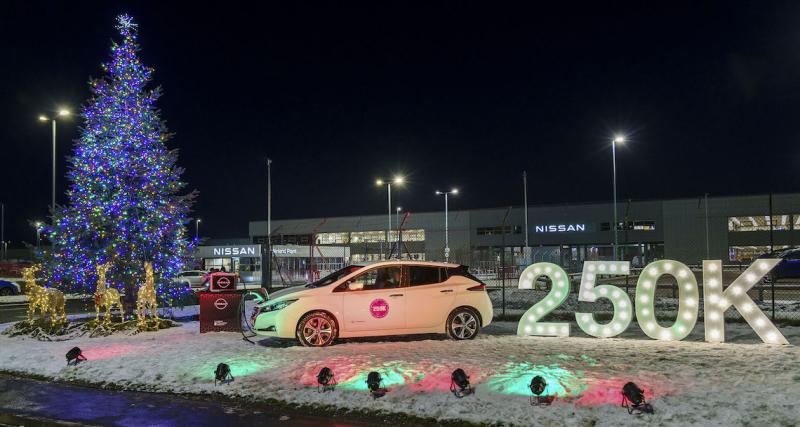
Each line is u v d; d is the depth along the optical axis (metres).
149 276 16.12
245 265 48.62
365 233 79.19
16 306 27.30
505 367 9.29
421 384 8.53
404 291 12.59
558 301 13.29
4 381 10.45
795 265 28.78
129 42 18.12
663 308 18.14
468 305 12.85
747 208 63.72
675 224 66.19
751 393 7.58
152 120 18.22
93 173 17.30
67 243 17.12
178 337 14.27
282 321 12.10
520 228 72.44
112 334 15.12
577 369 9.12
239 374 9.73
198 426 7.62
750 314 11.80
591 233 69.75
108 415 8.19
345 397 8.34
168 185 18.17
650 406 7.28
